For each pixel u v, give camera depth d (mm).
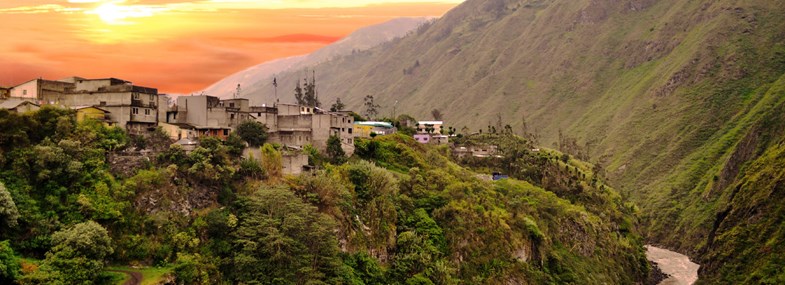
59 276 99562
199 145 137375
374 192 155500
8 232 105562
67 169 118188
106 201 117812
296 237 126625
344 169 156750
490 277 161125
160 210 122562
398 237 151750
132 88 147750
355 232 142125
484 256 163750
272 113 178750
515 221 180000
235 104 173750
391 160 192875
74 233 104812
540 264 178500
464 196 176250
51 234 108688
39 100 146750
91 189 118875
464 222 166000
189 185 129125
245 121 161500
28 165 116438
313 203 138375
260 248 122750
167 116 158125
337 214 140250
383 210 152000
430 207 167250
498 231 170000
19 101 143125
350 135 189750
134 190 121938
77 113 138500
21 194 112625
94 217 114812
